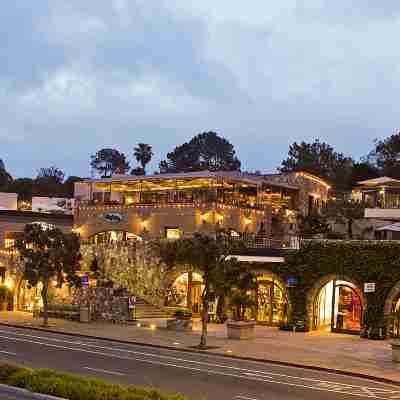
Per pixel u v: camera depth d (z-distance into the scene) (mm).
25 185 107812
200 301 43312
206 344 31469
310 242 39062
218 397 18547
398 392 21141
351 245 37406
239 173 58219
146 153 90750
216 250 31078
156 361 25656
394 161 82562
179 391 19219
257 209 54625
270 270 40219
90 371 22156
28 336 33531
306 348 31281
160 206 52875
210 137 125562
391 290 35688
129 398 14773
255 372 24000
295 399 18875
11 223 63188
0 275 52500
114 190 58438
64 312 43406
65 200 74688
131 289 46344
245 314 41438
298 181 60312
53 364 23484
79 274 46625
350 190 72625
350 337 36438
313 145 94688
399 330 35750
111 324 40531
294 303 38906
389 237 47719
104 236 56156
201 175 51625
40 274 38906
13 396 15727
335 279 38031
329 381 22781
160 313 44062
